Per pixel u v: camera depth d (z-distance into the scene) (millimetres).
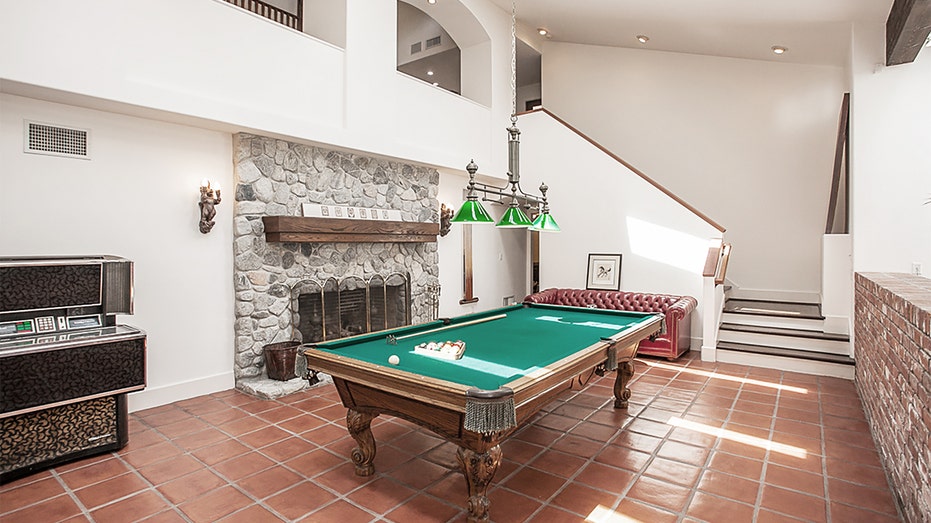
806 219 7160
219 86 4195
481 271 8062
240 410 4125
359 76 5348
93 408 3217
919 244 4758
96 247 3859
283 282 5004
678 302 5957
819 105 7039
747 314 6316
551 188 7582
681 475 2951
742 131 7566
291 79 4734
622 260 7035
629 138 8438
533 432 3633
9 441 2904
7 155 3436
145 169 4125
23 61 3170
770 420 3879
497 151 7633
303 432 3650
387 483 2863
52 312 3297
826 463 3117
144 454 3264
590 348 2965
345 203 5566
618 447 3359
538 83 10375
